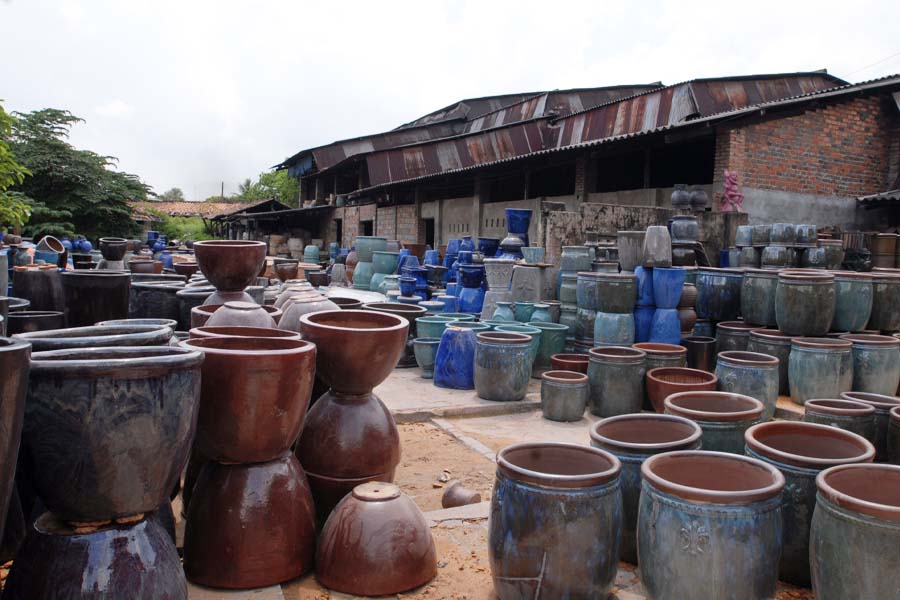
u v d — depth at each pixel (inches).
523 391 261.4
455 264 462.0
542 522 106.0
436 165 1007.6
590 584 107.0
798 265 327.3
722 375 225.5
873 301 257.9
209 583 112.5
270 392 107.3
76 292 196.4
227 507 112.5
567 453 122.8
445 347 280.2
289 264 504.1
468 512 152.5
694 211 433.4
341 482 136.0
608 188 737.0
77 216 1032.2
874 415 162.4
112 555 86.8
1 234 452.4
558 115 902.4
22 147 999.6
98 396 81.4
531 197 813.2
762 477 109.3
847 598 98.2
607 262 322.7
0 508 72.3
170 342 106.9
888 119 549.0
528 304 331.9
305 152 1296.8
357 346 131.4
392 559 114.6
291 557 115.6
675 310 279.1
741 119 476.4
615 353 253.3
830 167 522.6
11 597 87.8
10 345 73.8
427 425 239.5
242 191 2381.9
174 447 88.1
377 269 593.3
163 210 1766.7
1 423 69.9
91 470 83.2
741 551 98.9
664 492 103.8
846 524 98.0
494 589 117.3
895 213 542.0
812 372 228.5
